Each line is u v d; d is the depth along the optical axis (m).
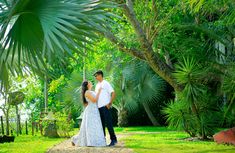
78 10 5.29
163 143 11.60
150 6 13.80
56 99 25.66
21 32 5.55
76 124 25.83
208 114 12.98
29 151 10.36
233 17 9.36
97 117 11.41
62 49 5.20
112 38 12.88
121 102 25.67
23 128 19.69
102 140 11.34
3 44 5.44
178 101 13.59
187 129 13.26
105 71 23.19
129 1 12.91
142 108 27.02
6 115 16.12
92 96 11.34
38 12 5.27
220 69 13.89
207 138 12.94
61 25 5.15
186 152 9.42
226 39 15.77
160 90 25.59
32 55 5.76
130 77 24.55
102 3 5.51
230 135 11.27
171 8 13.80
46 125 15.85
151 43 13.57
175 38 14.29
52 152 10.14
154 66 13.62
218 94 14.50
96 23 5.45
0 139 13.10
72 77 24.59
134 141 12.47
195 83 12.81
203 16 15.48
